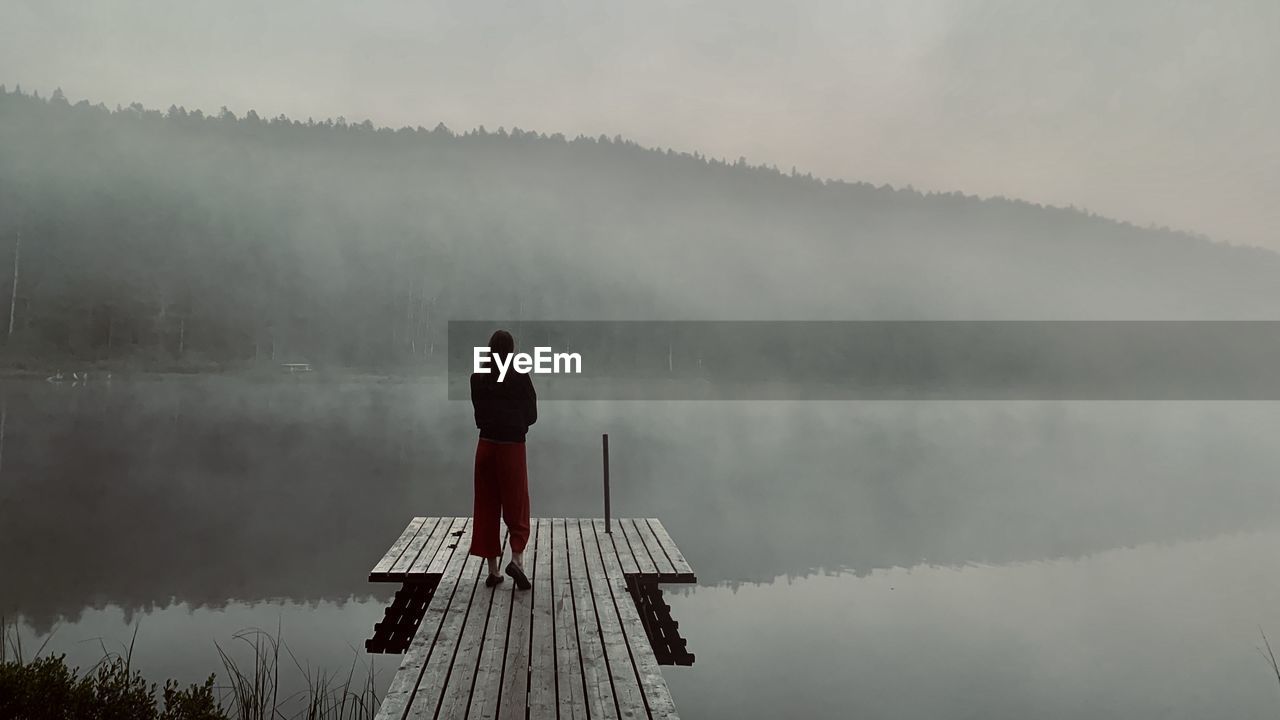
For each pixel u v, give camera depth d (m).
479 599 5.90
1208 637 9.13
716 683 7.44
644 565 7.12
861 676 7.66
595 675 4.38
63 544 12.33
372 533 13.59
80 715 3.52
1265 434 47.44
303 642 7.87
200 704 3.67
